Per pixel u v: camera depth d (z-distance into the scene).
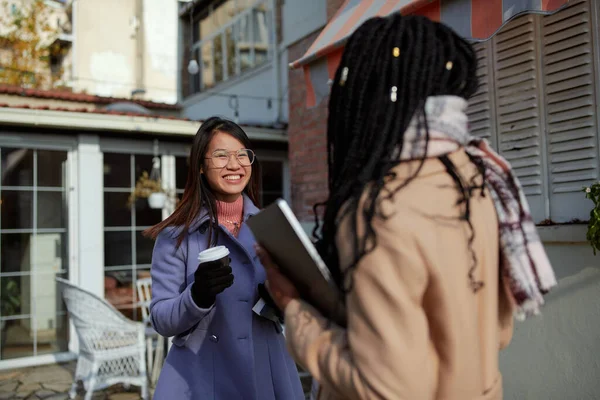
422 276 0.81
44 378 4.94
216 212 1.97
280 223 0.97
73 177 5.64
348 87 0.99
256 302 1.88
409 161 0.91
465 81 1.00
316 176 5.09
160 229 1.93
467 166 0.95
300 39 5.55
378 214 0.85
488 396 0.90
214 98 8.67
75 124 5.29
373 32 0.98
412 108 0.92
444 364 0.85
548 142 2.75
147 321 4.96
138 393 4.45
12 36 10.62
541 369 2.77
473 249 0.89
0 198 5.32
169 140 6.11
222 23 8.77
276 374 1.92
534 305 0.94
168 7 11.16
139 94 10.05
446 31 0.99
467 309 0.85
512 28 2.92
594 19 2.53
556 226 2.66
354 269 0.85
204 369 1.82
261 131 6.21
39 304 5.52
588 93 2.56
